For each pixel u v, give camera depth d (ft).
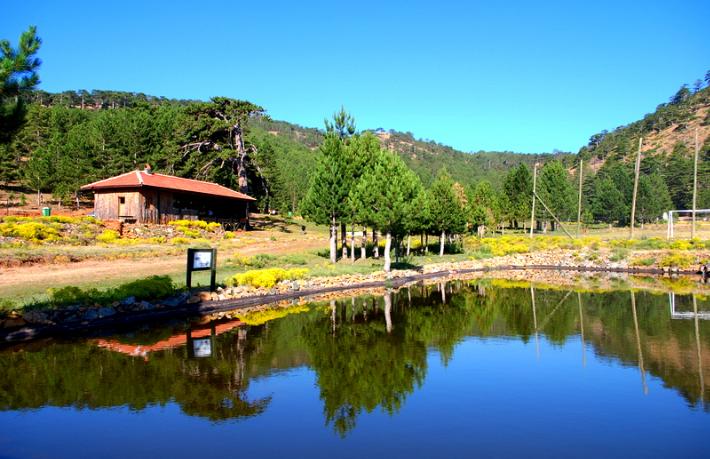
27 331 37.88
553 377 32.07
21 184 200.34
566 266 108.68
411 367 34.27
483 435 22.72
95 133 192.95
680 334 44.73
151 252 81.51
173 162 142.41
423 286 79.97
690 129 462.19
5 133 33.81
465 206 127.85
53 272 60.34
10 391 27.35
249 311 53.62
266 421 24.13
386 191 78.54
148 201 110.73
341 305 59.41
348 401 27.30
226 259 81.82
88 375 30.19
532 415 25.36
